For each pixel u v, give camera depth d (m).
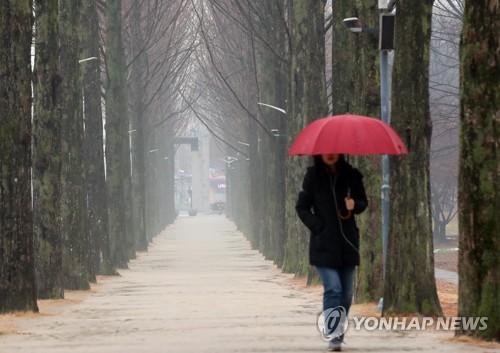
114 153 101.56
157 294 57.38
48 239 54.62
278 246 95.19
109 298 55.22
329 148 25.02
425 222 35.41
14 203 41.44
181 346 26.95
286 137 87.88
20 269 41.66
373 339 28.25
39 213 54.66
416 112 35.28
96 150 87.38
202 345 27.08
